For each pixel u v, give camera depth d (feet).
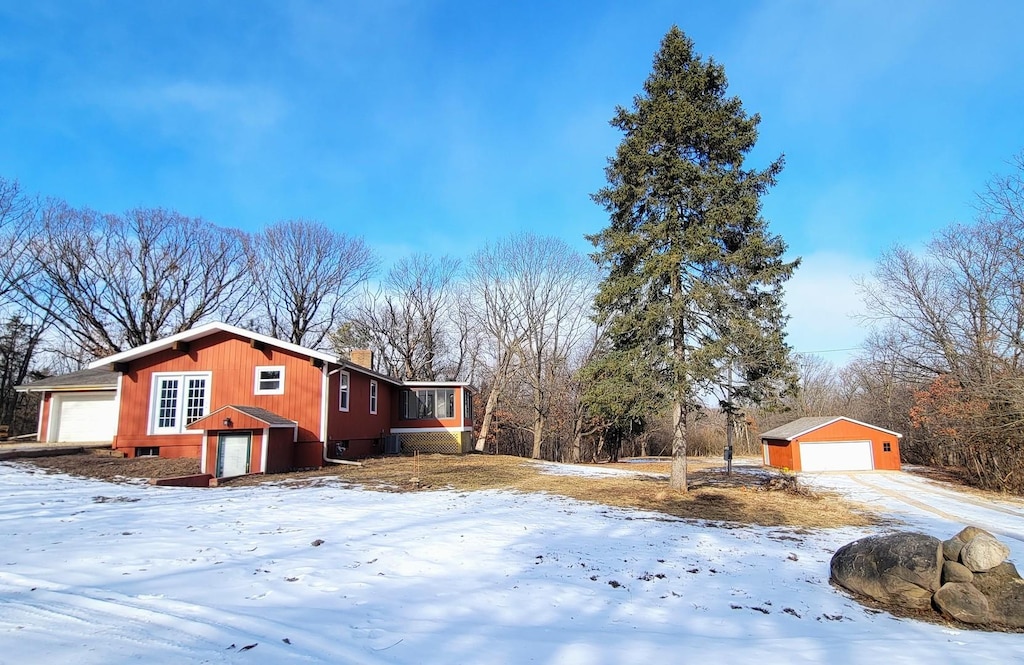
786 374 48.26
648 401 50.24
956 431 79.05
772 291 49.14
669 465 104.22
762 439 109.70
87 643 13.15
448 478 55.88
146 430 64.85
